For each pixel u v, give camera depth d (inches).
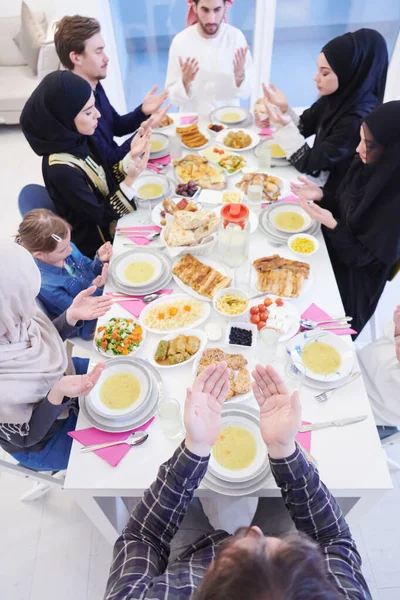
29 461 63.2
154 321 64.4
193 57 111.1
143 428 54.0
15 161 158.9
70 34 87.4
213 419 45.7
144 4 160.1
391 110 66.7
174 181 88.6
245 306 64.4
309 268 70.1
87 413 55.2
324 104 97.4
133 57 176.2
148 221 82.0
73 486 49.5
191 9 111.0
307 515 42.4
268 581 22.9
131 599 35.5
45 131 78.6
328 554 39.1
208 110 111.4
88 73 93.0
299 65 176.7
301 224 79.3
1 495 81.5
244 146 96.7
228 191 85.3
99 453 51.8
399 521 77.3
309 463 44.3
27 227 66.3
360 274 82.4
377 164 71.9
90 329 74.9
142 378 57.5
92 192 83.5
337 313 66.2
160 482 43.9
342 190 84.1
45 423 54.7
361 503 54.4
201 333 61.9
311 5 160.9
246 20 160.6
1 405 50.7
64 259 74.8
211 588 23.7
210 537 46.6
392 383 63.5
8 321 50.4
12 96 157.5
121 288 69.6
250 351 60.9
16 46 165.5
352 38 82.7
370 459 50.9
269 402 47.6
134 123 106.1
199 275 69.2
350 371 58.0
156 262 73.2
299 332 63.5
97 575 72.4
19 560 74.3
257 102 104.4
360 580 37.6
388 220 71.3
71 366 67.3
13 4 165.9
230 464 50.5
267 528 57.3
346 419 53.9
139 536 42.6
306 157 89.9
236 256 69.8
